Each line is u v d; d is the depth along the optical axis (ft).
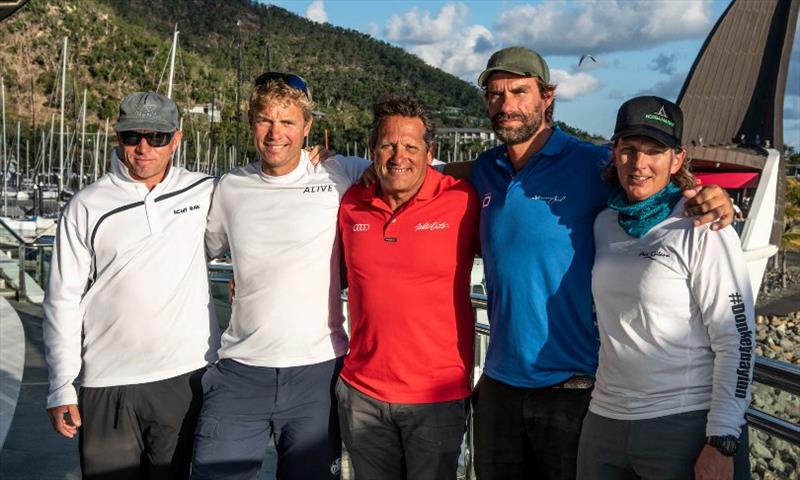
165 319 10.18
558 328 9.53
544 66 10.16
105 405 10.18
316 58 645.92
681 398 7.99
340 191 10.59
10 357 19.83
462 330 10.19
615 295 8.36
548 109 10.50
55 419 9.96
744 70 120.16
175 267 10.29
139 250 10.09
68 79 305.32
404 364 9.91
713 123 120.78
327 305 10.52
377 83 599.16
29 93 355.56
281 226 10.29
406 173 9.73
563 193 9.62
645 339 8.10
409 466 10.21
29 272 36.29
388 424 10.18
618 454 8.36
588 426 8.79
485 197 10.13
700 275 7.78
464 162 11.07
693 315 7.96
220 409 10.19
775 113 117.70
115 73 379.76
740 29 120.57
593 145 9.87
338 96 549.54
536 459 9.91
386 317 9.88
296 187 10.45
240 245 10.39
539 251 9.53
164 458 10.36
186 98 285.23
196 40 616.80
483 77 10.30
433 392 9.95
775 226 104.06
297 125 10.23
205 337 10.68
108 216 10.06
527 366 9.64
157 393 10.17
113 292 10.09
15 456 14.64
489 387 10.14
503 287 9.76
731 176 105.81
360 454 10.37
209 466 10.09
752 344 7.66
